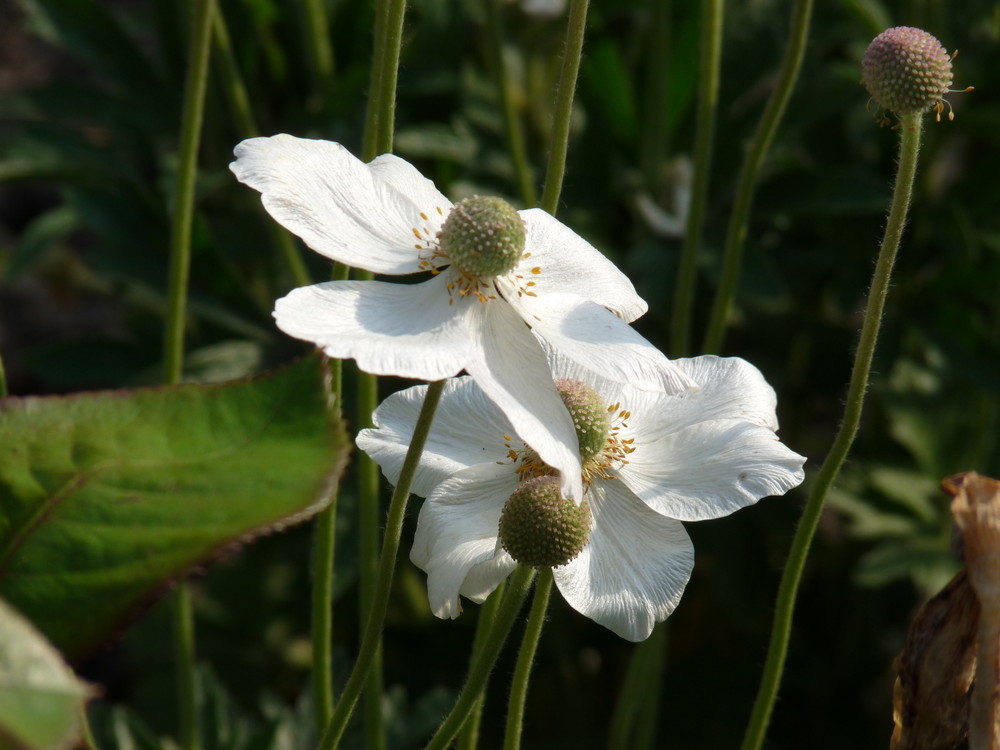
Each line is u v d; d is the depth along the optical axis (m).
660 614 0.34
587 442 0.34
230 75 0.50
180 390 0.31
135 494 0.31
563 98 0.36
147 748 0.50
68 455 0.31
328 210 0.33
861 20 0.55
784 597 0.37
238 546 0.31
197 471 0.31
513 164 0.53
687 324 0.44
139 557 0.31
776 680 0.38
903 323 0.64
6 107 0.62
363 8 0.63
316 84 0.62
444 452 0.35
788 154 0.64
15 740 0.28
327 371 0.31
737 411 0.35
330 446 0.31
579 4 0.35
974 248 0.62
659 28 0.60
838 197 0.60
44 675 0.28
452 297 0.33
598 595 0.34
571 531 0.33
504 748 0.35
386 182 0.34
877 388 0.64
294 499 0.31
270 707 0.56
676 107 0.64
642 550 0.34
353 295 0.32
